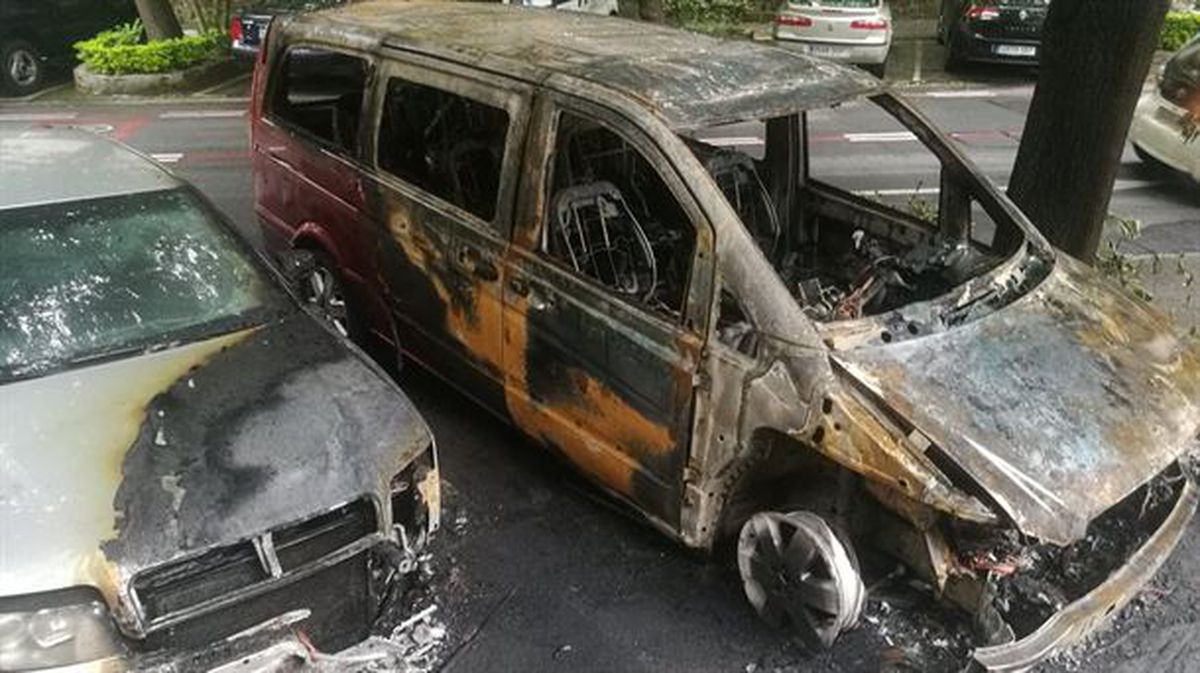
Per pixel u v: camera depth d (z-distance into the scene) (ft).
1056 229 20.07
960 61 50.42
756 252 12.52
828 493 13.14
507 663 12.89
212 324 13.66
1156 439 12.29
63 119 40.70
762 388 12.23
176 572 10.38
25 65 45.80
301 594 11.34
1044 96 19.77
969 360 12.59
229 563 10.69
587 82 14.23
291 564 11.11
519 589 14.19
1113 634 13.67
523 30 17.22
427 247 16.44
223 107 43.42
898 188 31.14
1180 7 60.34
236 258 14.75
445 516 15.67
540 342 14.78
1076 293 14.48
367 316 18.76
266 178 20.53
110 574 10.04
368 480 11.63
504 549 14.99
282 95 20.18
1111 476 11.64
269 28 20.52
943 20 56.80
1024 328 13.38
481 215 16.19
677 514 13.60
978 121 41.04
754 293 12.41
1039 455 11.59
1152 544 12.81
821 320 12.91
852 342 12.42
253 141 20.92
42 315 13.07
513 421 16.12
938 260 15.53
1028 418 12.01
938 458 11.44
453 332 16.51
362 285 18.45
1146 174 34.27
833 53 46.57
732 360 12.46
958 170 15.78
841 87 14.89
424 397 18.84
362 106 17.69
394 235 17.15
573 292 14.06
